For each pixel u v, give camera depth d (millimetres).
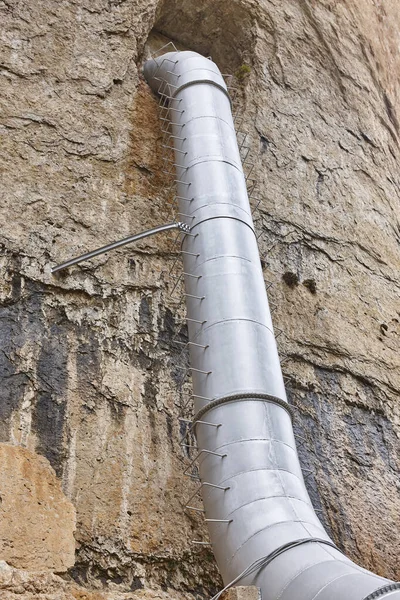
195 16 11727
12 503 5883
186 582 6652
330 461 8578
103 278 8023
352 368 9719
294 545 5645
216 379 6785
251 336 7055
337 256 10789
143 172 9258
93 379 7266
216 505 6195
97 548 6309
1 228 7684
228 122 9289
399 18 17516
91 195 8586
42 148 8578
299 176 11156
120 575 6309
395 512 8734
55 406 6883
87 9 10117
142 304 8156
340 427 9016
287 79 12203
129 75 9922
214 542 6145
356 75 14000
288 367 9016
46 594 5293
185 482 7172
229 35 12008
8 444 6242
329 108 12734
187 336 8289
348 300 10422
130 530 6570
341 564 5352
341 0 15070
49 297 7543
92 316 7691
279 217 10383
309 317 9742
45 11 9734
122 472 6855
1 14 9367
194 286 7570
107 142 9156
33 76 9078
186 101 9375
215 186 8289
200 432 6656
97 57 9766
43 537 5871
